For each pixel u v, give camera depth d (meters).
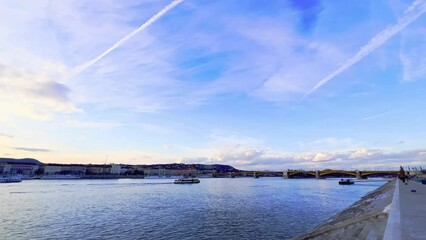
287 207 73.25
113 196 111.06
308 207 73.00
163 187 178.62
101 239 40.88
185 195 115.31
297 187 179.00
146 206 78.50
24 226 50.88
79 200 95.88
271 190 146.62
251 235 41.75
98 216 61.47
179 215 61.56
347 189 154.62
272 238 39.91
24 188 159.38
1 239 41.59
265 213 62.94
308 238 25.38
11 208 75.56
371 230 18.47
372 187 178.12
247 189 156.88
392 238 13.23
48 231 46.53
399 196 34.44
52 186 181.25
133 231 45.69
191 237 41.12
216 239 39.81
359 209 37.84
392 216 19.31
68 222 54.47
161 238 40.97
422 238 13.24
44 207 77.38
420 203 26.94
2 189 150.00
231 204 81.31
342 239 19.86
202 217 58.38
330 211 65.44
